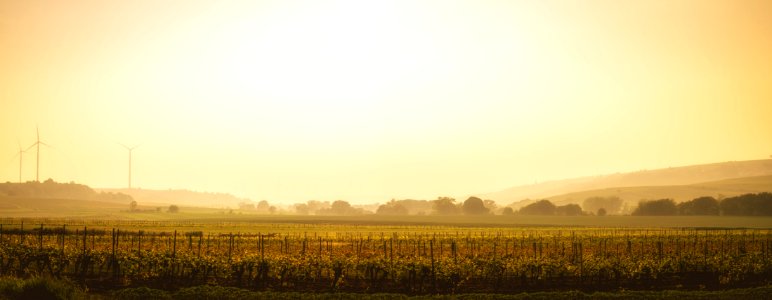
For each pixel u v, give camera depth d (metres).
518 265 53.00
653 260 57.25
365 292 48.53
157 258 52.81
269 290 48.62
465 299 43.62
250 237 99.25
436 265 51.53
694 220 199.38
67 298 38.41
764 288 47.38
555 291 49.28
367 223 189.00
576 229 150.25
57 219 183.00
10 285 38.28
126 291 43.88
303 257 56.00
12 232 92.62
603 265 52.69
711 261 56.78
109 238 86.75
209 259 53.00
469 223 192.62
